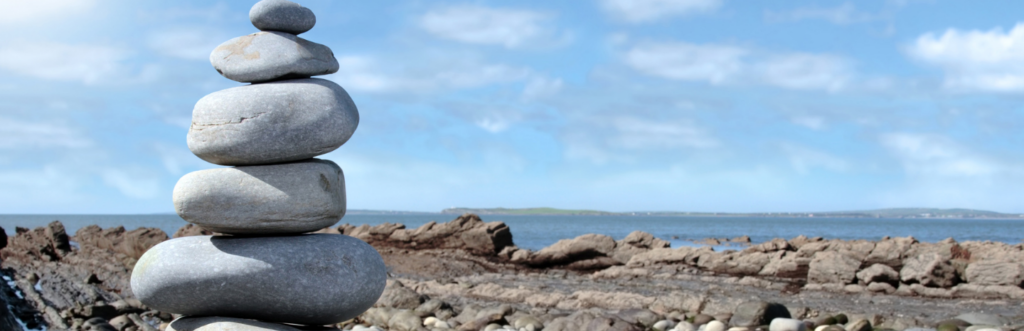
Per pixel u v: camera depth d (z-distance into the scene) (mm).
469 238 25172
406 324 11875
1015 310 12555
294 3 6559
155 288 5965
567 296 14867
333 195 6246
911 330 10195
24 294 15359
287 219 6031
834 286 15867
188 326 6082
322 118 6082
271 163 6125
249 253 5910
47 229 26438
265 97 5992
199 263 5879
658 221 180375
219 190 5922
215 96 6133
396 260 24156
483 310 12641
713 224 140375
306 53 6371
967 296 14266
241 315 6047
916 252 16297
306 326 6387
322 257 6035
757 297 15273
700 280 18469
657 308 13039
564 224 131000
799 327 10398
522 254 23625
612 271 20422
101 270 21594
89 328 11125
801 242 24344
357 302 6168
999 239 69688
